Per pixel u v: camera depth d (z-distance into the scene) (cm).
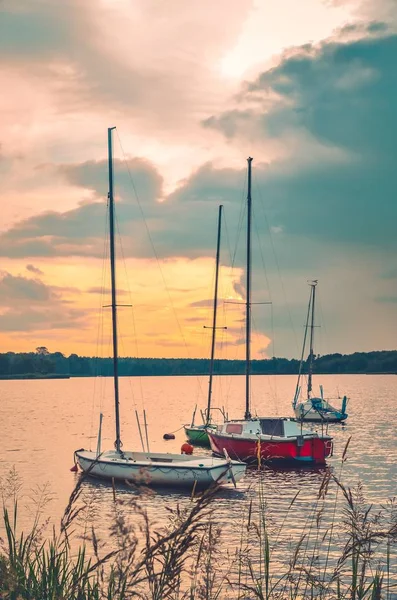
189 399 15712
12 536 629
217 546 521
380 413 9444
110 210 3844
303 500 2455
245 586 615
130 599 462
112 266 3806
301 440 3928
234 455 4016
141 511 420
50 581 584
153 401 14688
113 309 3784
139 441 6069
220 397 16675
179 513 475
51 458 4666
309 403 7619
